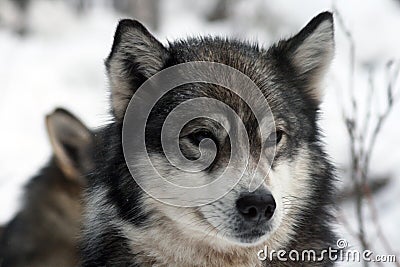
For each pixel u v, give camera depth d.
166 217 4.89
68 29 17.00
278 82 5.19
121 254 5.03
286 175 4.97
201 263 4.98
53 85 13.92
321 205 5.22
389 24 15.41
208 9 17.56
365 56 14.61
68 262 6.83
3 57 14.99
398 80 12.26
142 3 16.41
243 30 15.69
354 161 6.44
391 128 10.57
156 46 5.11
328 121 10.55
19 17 17.02
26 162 10.71
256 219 4.65
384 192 9.52
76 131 6.95
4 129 12.09
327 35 5.44
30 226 7.01
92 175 5.42
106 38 16.45
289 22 15.92
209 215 4.75
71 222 6.89
